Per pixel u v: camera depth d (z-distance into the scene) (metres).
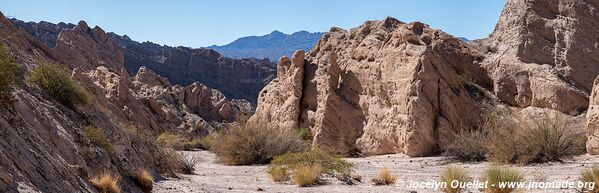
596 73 31.88
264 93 44.16
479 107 31.53
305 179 15.43
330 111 32.88
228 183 16.45
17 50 14.62
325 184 15.61
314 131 34.25
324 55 39.31
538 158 19.56
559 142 19.75
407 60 30.23
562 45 32.91
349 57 37.88
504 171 11.87
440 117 28.23
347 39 40.66
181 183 14.96
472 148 22.45
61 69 14.58
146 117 50.22
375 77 31.89
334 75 34.19
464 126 28.39
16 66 9.49
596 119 20.80
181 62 143.25
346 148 30.88
